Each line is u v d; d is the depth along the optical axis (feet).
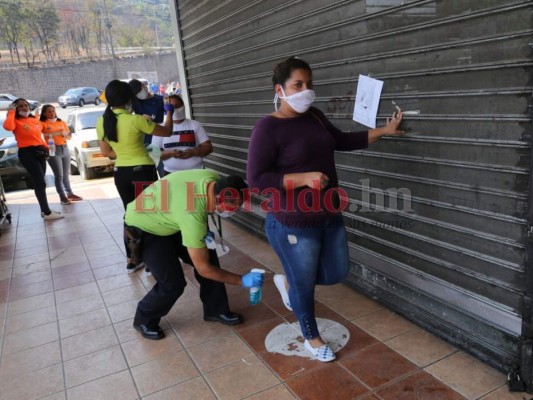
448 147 8.08
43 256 16.65
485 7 6.90
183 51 19.61
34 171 21.11
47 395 8.55
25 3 144.77
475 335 8.38
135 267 14.30
